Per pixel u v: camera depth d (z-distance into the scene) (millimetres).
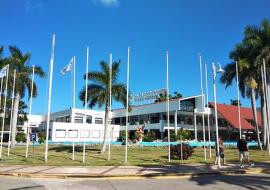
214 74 24172
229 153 36031
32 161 24938
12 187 13625
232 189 13156
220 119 70188
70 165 22266
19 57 45906
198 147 47688
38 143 58500
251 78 44562
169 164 23359
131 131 70625
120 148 44875
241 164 21453
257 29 44875
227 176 17781
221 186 13992
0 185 14180
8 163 23328
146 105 68750
